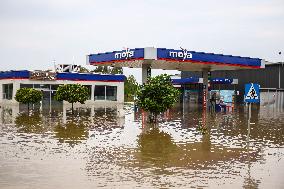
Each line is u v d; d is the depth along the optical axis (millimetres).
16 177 9398
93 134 18000
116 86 52812
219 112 35312
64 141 15555
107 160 11719
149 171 10273
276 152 13484
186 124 23391
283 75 50094
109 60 34031
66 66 55812
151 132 19062
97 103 51344
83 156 12297
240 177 9711
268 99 51531
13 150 13219
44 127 20750
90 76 50562
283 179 9500
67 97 31266
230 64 36219
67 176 9570
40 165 10797
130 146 14523
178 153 13133
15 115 29219
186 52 32719
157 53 30953
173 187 8688
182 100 57906
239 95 56969
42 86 47062
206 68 41094
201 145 14977
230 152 13430
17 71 46125
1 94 49219
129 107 43062
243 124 23766
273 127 22109
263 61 39031
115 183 8961
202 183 9070
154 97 23297
